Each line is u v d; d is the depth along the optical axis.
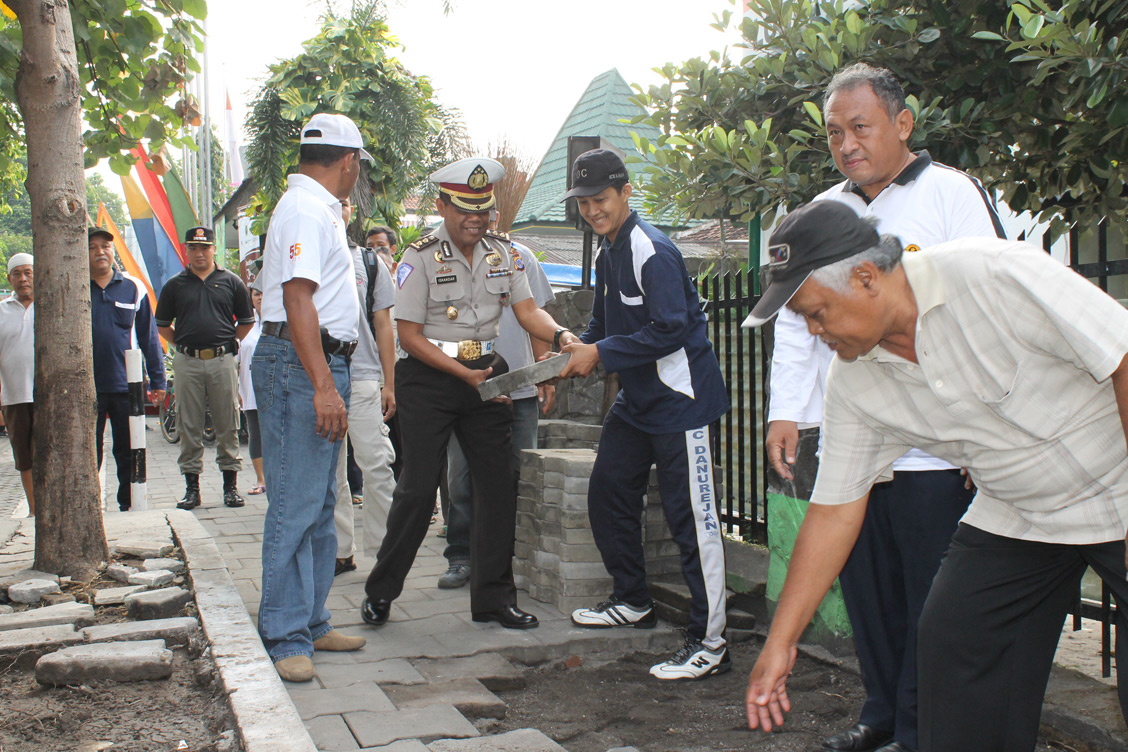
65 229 4.46
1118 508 2.00
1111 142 4.12
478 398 4.18
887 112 2.96
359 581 5.10
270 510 3.57
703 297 5.68
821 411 3.37
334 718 3.06
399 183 11.95
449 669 3.69
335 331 3.66
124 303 7.34
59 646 3.47
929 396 2.07
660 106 5.27
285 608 3.54
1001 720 2.22
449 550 5.11
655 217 5.68
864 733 3.08
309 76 11.77
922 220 2.94
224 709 2.90
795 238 1.89
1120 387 1.81
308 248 3.44
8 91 5.40
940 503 2.86
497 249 4.39
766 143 4.68
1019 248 1.91
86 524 4.51
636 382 3.92
